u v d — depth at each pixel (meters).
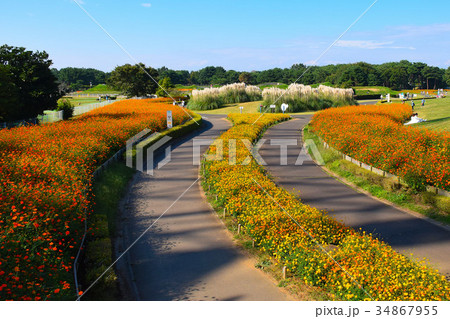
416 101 60.53
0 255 6.70
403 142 16.75
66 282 7.25
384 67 156.75
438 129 22.91
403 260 7.68
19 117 36.47
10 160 13.30
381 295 6.57
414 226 11.42
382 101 68.69
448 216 11.82
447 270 8.53
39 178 11.81
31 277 6.67
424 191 13.28
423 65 147.88
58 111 40.94
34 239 7.45
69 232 8.94
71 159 15.06
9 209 8.52
